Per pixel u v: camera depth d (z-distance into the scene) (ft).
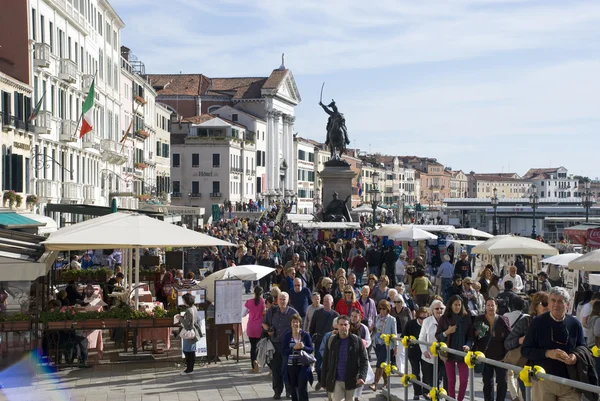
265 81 514.27
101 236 73.10
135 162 300.61
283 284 98.48
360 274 129.90
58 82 183.42
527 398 36.47
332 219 234.79
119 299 85.56
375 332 64.64
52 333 73.26
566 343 38.68
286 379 57.47
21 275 64.23
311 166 617.21
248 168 461.78
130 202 285.64
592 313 57.72
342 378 51.01
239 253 128.36
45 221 131.64
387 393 59.93
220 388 65.92
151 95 339.36
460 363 52.42
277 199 503.61
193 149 424.46
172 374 71.92
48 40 175.32
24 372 70.64
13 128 148.77
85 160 214.48
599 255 68.64
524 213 345.92
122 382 68.33
